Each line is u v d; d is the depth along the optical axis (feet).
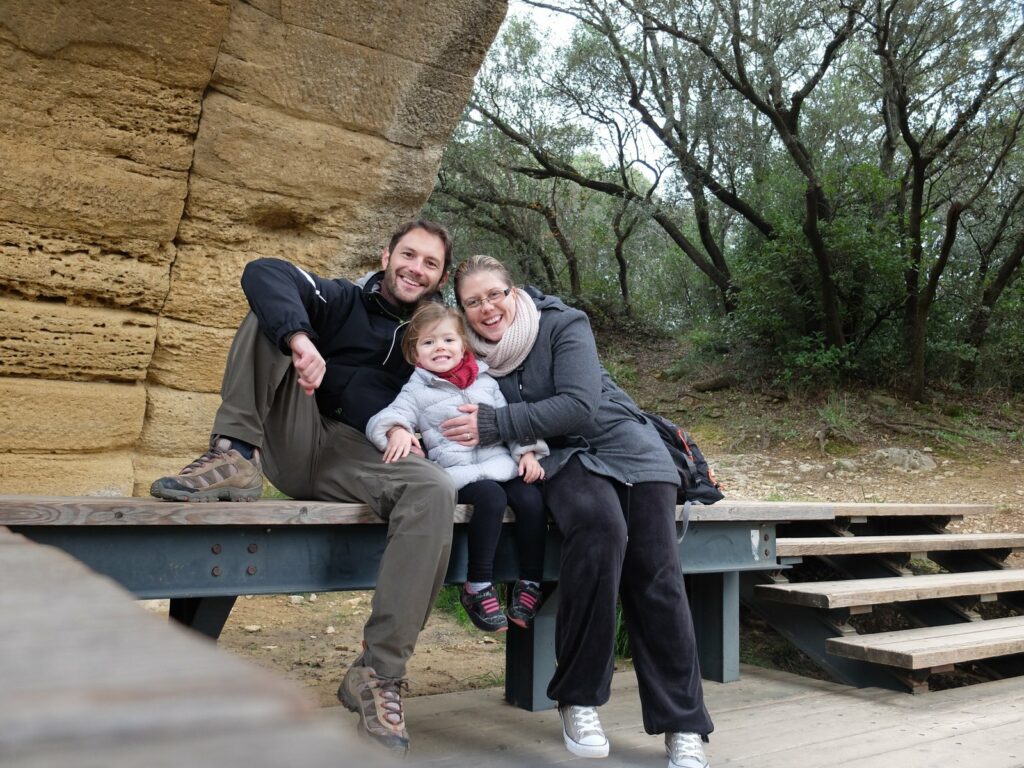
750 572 14.73
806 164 44.34
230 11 13.96
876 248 41.96
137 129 13.93
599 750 9.53
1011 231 45.75
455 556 9.80
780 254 44.39
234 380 8.79
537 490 9.80
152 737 0.74
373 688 8.20
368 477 9.02
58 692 0.85
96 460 14.65
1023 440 37.73
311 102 15.14
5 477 13.87
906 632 14.25
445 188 56.18
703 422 44.29
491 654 15.52
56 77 13.10
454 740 10.28
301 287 9.30
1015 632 14.61
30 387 13.93
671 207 58.08
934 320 44.24
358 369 9.86
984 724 11.46
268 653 14.30
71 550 7.68
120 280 14.43
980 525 27.50
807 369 44.47
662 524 9.73
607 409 10.31
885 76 43.32
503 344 9.96
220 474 8.43
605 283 63.87
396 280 10.14
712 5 46.78
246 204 15.21
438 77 15.93
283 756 0.70
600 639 9.36
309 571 8.96
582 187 62.90
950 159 43.62
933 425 39.47
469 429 9.52
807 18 44.86
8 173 13.15
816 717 11.75
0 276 13.50
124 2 13.00
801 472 35.42
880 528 20.24
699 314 61.11
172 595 8.16
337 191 15.87
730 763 9.73
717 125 50.65
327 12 14.60
